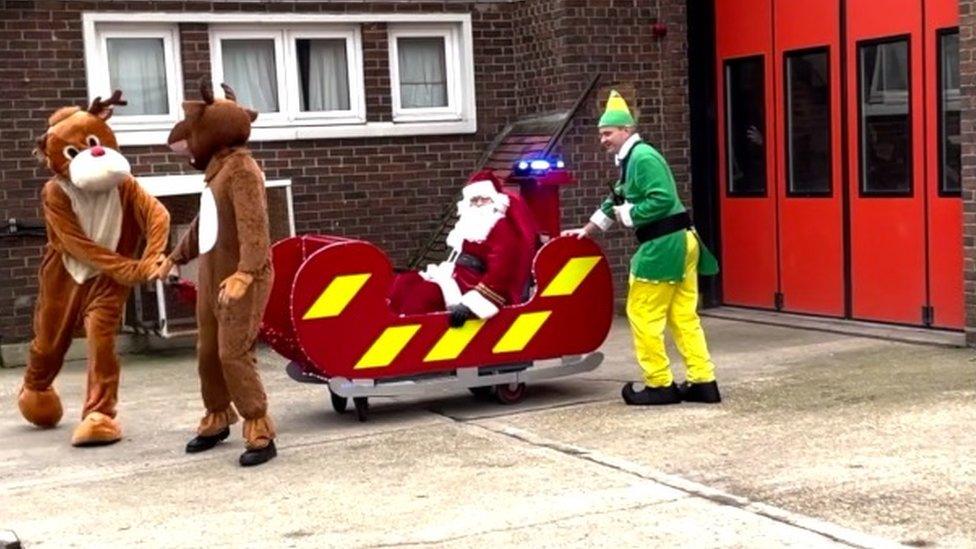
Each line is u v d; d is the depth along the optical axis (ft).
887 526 16.53
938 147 31.65
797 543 16.08
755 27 37.55
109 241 24.82
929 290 32.27
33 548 17.71
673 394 25.23
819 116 35.47
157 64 36.24
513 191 26.96
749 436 22.06
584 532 17.03
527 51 39.81
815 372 27.96
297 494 19.89
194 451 23.26
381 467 21.36
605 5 38.29
